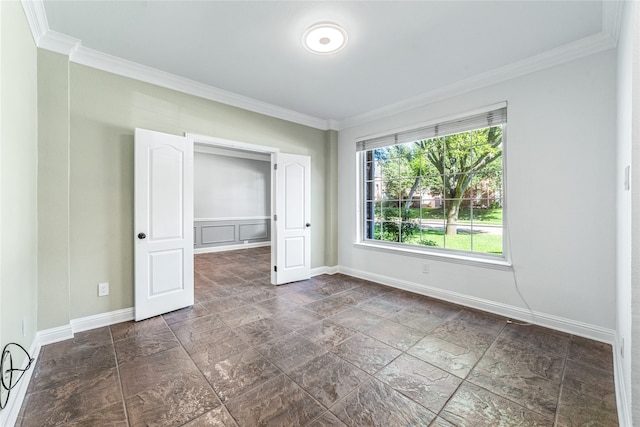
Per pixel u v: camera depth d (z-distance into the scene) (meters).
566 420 1.44
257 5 1.84
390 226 4.03
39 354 2.05
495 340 2.28
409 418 1.46
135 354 2.08
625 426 1.35
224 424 1.41
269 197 7.79
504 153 2.80
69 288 2.36
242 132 3.50
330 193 4.46
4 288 1.40
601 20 1.97
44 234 2.20
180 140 2.93
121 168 2.64
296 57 2.49
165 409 1.52
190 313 2.88
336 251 4.56
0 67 1.33
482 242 3.09
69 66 2.35
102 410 1.51
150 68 2.70
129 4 1.83
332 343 2.25
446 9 1.88
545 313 2.51
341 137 4.47
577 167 2.31
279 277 3.86
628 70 1.45
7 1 1.44
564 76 2.36
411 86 3.09
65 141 2.28
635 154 1.08
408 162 3.81
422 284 3.45
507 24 2.03
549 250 2.47
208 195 6.68
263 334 2.41
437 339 2.31
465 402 1.58
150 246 2.72
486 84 2.83
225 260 5.71
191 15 1.94
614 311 2.17
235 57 2.50
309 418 1.46
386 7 1.86
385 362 1.98
